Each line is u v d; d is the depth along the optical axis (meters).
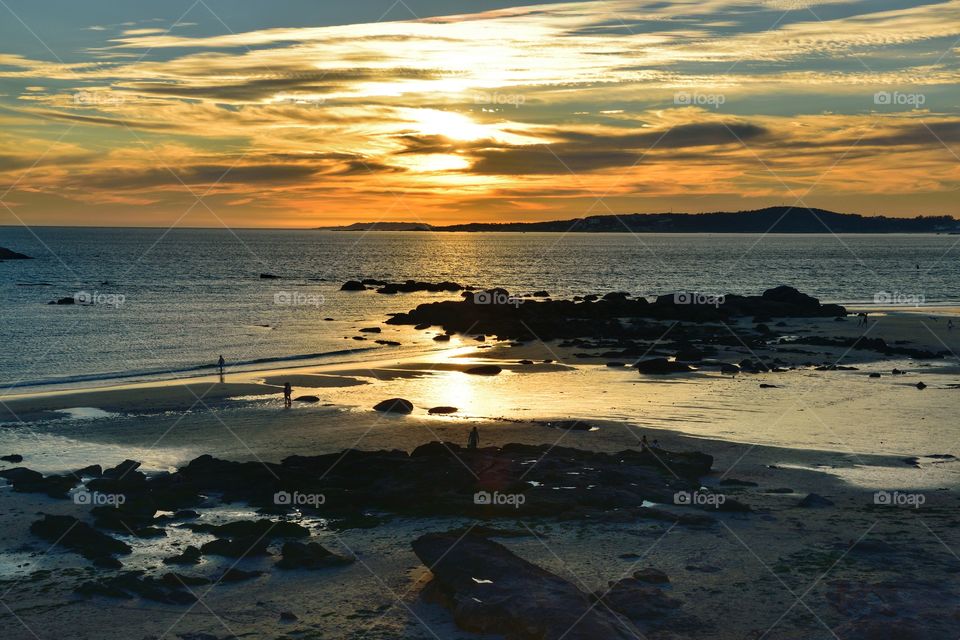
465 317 82.00
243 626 18.08
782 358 60.84
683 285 148.12
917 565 21.05
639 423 39.25
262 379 52.25
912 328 79.56
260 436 36.53
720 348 65.62
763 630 17.41
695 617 18.02
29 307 98.69
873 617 17.69
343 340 72.38
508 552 20.38
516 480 28.09
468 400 45.31
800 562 21.38
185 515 25.84
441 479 28.14
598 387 49.38
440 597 19.27
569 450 31.78
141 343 69.75
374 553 22.58
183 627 18.05
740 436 36.47
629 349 64.44
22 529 24.52
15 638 17.52
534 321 78.00
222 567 21.61
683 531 23.98
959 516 25.44
